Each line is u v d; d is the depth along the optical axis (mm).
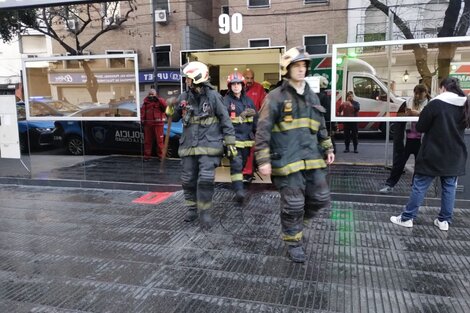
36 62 6480
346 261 3609
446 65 4977
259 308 2881
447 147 4094
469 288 3115
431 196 5145
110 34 6008
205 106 4332
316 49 5270
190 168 4547
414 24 4938
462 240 4055
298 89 3381
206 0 5586
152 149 6168
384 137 5227
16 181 6918
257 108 6340
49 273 3514
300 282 3242
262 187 6086
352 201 5406
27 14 6285
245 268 3508
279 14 5352
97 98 6316
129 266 3609
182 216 4992
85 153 6531
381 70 5129
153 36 5820
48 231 4566
